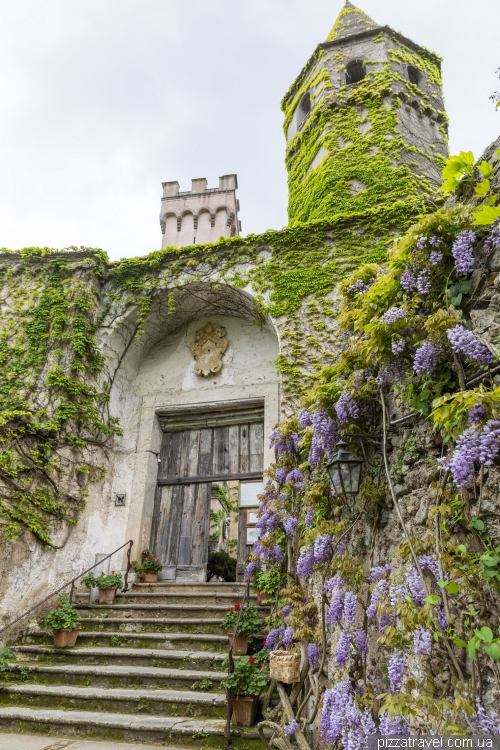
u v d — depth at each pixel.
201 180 17.33
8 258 9.22
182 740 4.31
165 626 6.31
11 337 8.48
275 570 6.34
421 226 3.31
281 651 4.72
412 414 3.44
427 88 11.20
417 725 2.73
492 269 2.98
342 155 9.89
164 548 8.73
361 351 3.96
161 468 9.30
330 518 4.52
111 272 9.18
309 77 11.99
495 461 2.60
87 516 8.13
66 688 5.24
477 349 2.75
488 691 2.38
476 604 2.54
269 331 9.09
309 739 4.23
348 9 12.77
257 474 8.64
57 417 7.84
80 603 7.31
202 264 8.81
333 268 8.01
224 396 8.96
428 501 3.07
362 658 3.49
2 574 6.73
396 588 2.79
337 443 4.03
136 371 9.74
